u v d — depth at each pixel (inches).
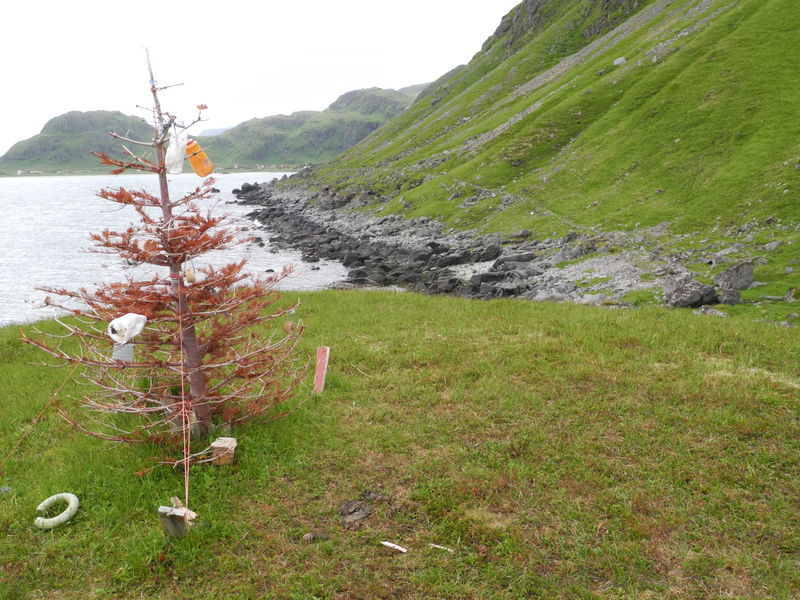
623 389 411.8
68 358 302.8
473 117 4830.2
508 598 216.8
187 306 313.7
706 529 255.0
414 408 394.9
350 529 262.7
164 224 290.7
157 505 279.0
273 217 3351.4
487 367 467.8
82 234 2743.6
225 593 222.7
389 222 2556.6
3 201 5265.8
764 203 1443.2
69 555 248.1
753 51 2363.4
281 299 801.6
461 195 2559.1
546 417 370.9
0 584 228.4
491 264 1670.8
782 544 242.7
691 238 1406.3
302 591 222.7
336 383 444.5
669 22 3646.7
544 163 2635.3
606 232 1630.2
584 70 3811.5
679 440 331.3
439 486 293.3
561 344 529.0
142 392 338.3
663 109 2357.3
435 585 224.5
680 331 558.6
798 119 1780.3
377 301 790.5
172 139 284.8
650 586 223.1
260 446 336.8
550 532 255.3
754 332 553.0
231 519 269.7
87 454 333.4
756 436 334.6
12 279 1713.8
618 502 277.6
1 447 358.9
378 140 6717.5
